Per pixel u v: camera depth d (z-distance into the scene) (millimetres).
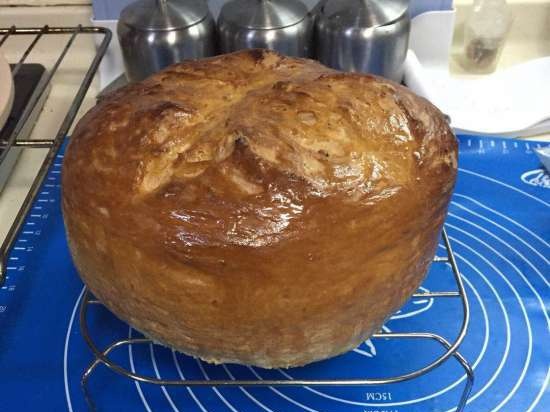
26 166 385
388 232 223
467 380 250
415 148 237
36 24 458
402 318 295
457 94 439
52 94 450
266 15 394
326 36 402
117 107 244
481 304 301
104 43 388
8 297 309
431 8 448
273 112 230
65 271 322
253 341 227
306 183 213
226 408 260
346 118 231
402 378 226
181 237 213
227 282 214
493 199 365
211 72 260
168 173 223
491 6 458
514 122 409
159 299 224
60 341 287
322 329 227
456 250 332
